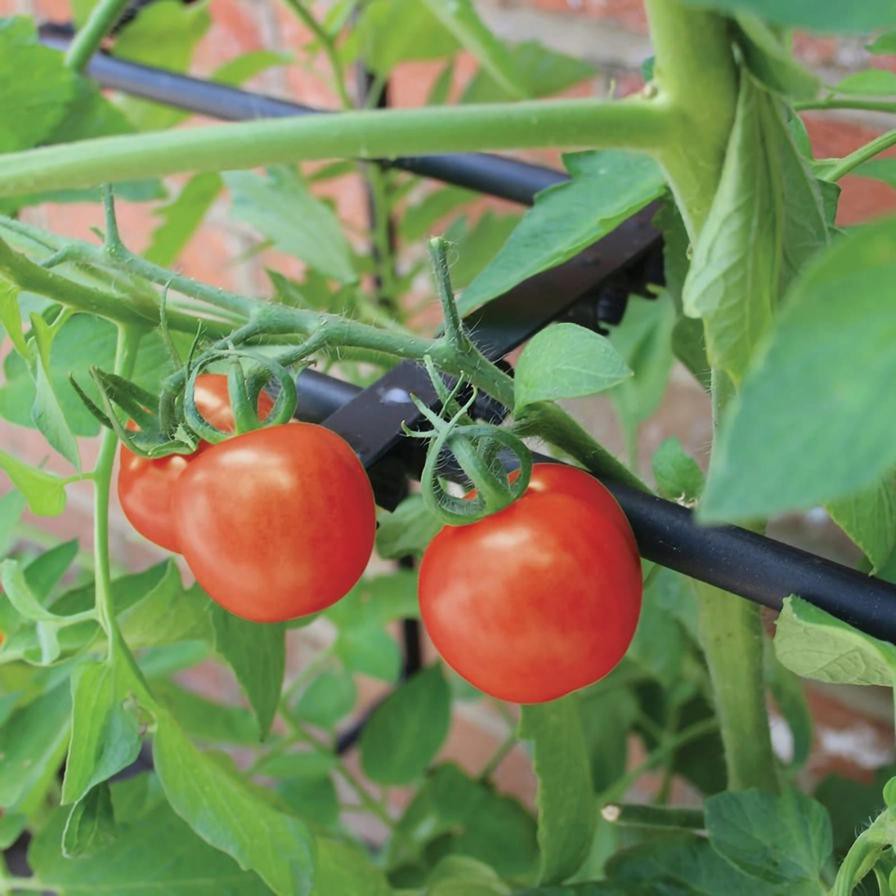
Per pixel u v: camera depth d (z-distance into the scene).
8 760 0.33
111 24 0.38
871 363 0.13
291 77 0.60
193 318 0.27
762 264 0.20
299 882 0.27
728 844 0.27
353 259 0.46
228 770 0.37
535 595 0.21
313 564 0.22
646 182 0.28
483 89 0.47
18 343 0.26
